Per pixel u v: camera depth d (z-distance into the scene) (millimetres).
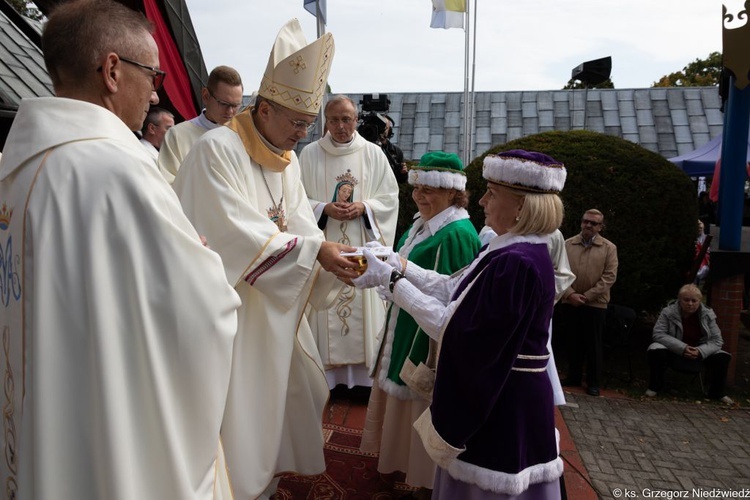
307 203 2750
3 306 1327
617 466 3613
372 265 2096
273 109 2254
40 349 1160
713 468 3609
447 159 2646
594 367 4973
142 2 5047
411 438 2576
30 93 4766
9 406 1313
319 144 4051
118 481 1172
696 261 5887
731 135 5285
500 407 1762
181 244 1277
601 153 5879
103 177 1211
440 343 1775
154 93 1458
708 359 4891
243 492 2244
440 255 2559
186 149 3678
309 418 2613
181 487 1281
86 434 1190
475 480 1750
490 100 16672
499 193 1837
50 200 1193
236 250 2166
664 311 5086
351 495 2855
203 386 1319
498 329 1650
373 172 4066
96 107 1296
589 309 4980
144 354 1228
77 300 1183
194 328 1289
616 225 5734
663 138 15211
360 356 3955
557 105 16266
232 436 2246
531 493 1839
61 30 1318
